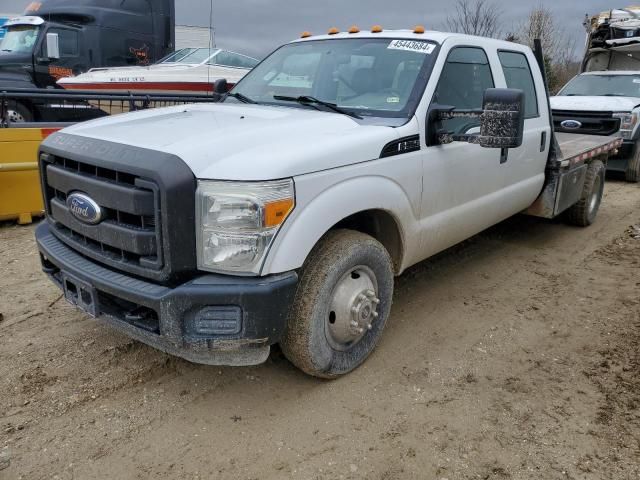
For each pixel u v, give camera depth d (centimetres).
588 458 290
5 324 412
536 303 479
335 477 275
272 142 306
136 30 1409
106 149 299
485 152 448
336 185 314
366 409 326
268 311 283
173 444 294
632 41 1360
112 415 314
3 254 559
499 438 304
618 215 796
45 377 346
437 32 440
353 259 330
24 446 288
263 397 335
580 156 619
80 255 328
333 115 376
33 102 910
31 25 1292
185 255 278
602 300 487
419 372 366
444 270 550
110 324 311
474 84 448
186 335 280
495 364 379
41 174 355
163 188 268
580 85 1238
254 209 273
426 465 284
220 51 1278
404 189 366
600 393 347
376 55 424
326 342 332
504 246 631
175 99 792
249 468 279
